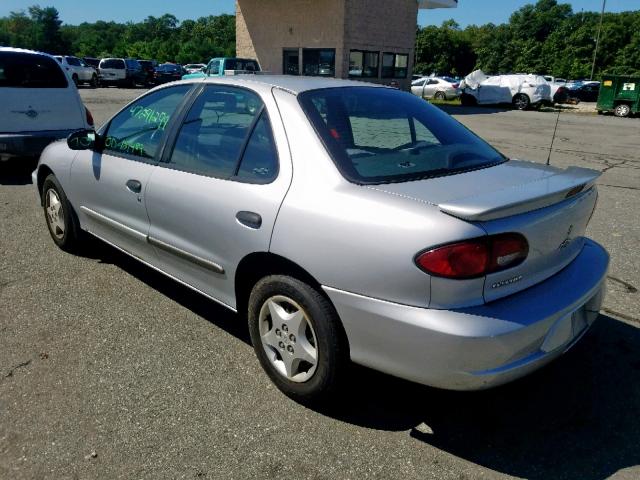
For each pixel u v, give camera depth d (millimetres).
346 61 22672
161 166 3594
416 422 2826
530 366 2451
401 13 25156
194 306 4043
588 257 3010
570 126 19219
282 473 2453
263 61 24844
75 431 2680
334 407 2871
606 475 2477
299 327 2793
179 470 2451
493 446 2658
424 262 2303
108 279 4480
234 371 3225
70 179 4566
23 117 7633
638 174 9945
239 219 2967
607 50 89000
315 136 2842
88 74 35031
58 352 3367
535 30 114688
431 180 2744
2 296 4117
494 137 15312
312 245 2617
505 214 2359
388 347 2463
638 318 3945
